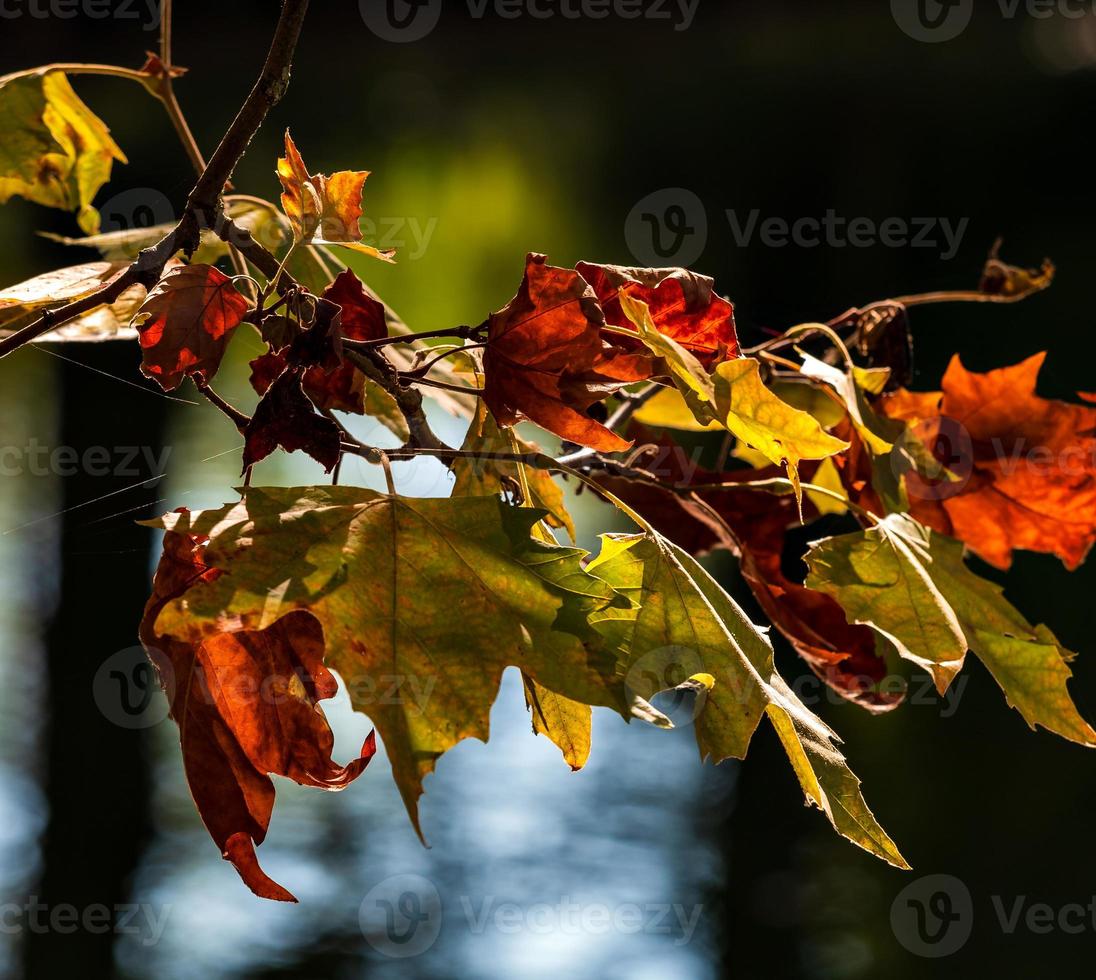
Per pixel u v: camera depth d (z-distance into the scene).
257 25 11.94
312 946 5.32
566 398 2.08
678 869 5.72
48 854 5.67
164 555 2.05
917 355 7.50
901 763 6.14
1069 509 2.27
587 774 6.28
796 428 2.05
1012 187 9.79
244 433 2.06
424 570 2.04
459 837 5.85
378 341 2.07
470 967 5.15
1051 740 6.30
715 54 12.99
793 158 10.50
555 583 2.05
